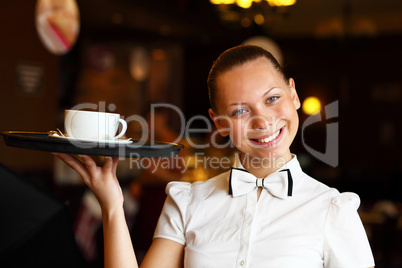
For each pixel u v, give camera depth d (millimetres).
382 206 4801
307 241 1354
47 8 5984
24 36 5992
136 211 4684
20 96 5953
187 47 10742
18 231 1318
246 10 6246
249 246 1372
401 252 4422
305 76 10320
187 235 1462
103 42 9641
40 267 1358
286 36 10344
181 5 8062
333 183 7844
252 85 1382
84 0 7305
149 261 1475
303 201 1419
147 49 10008
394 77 9953
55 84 6574
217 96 1438
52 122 6520
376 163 10016
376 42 9984
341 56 10195
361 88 10141
